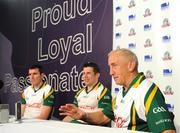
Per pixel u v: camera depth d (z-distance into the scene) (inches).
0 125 53.6
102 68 131.1
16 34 193.2
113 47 124.9
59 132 43.6
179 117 94.6
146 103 58.5
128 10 117.7
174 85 97.5
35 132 45.0
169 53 100.2
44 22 169.8
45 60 167.8
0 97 202.7
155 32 105.8
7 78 199.0
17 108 62.4
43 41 169.9
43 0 171.2
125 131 42.9
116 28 123.6
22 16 188.2
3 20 205.9
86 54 140.6
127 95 63.1
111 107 78.8
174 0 99.6
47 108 127.9
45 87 132.1
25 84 182.7
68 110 66.3
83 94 120.4
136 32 113.6
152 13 107.3
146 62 108.4
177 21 98.3
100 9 133.6
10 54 197.5
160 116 55.5
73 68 147.7
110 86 125.4
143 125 60.2
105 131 42.8
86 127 47.6
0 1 208.5
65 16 154.9
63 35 155.8
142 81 62.3
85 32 141.9
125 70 66.1
